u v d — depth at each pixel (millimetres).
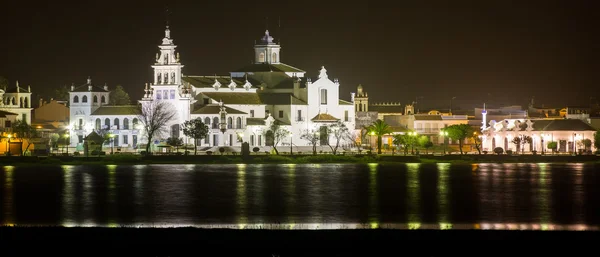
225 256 99188
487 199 163875
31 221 135375
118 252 100438
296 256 99125
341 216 142375
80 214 143375
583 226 131875
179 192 172750
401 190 177500
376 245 103312
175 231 109188
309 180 196875
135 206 153000
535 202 160125
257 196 167375
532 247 103000
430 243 104438
